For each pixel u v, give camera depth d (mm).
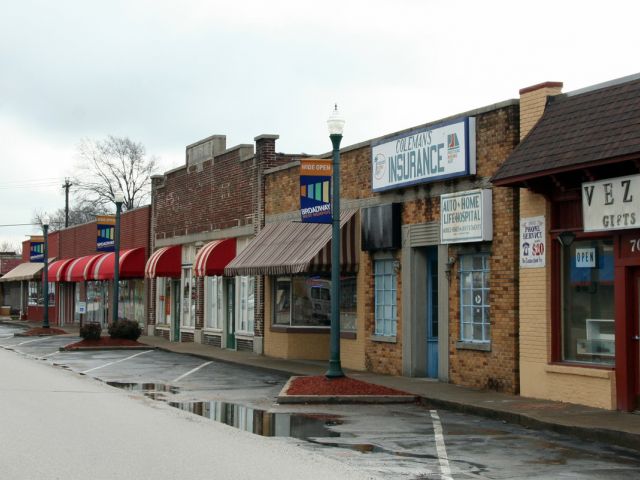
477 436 12930
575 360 15727
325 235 23031
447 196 18859
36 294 64188
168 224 38219
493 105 17656
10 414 14805
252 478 9586
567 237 15453
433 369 20297
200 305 34344
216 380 21469
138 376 22453
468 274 18703
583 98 15547
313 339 26547
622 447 12016
